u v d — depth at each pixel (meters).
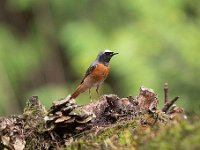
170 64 16.30
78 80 18.06
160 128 4.88
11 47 18.31
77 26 17.44
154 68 16.19
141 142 4.68
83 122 5.61
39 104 5.88
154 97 5.93
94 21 17.94
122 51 16.30
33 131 5.64
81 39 17.00
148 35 16.86
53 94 17.58
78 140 5.30
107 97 5.90
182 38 16.91
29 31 19.31
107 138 5.21
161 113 5.57
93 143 5.08
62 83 19.16
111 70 17.36
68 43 17.20
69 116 5.60
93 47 16.75
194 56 16.55
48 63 19.08
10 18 19.80
